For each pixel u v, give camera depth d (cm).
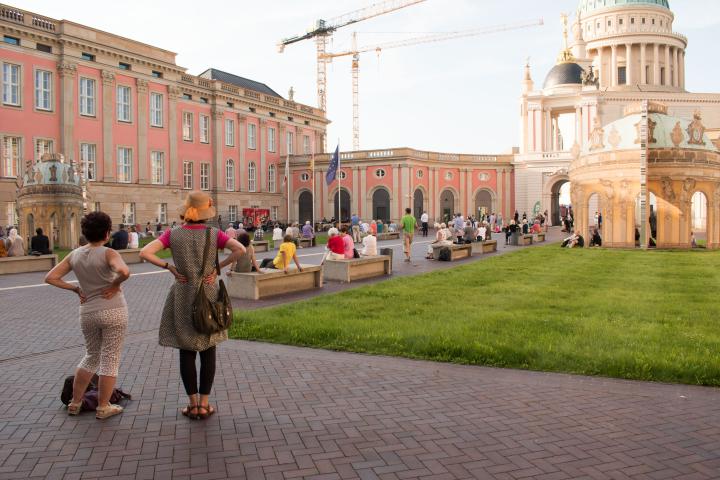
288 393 710
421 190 6994
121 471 497
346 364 845
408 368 821
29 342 1027
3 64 4322
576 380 758
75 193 3497
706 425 597
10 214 4359
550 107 7775
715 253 2831
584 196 3519
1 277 2112
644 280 1747
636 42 10031
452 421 611
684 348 876
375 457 523
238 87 6856
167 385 749
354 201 6994
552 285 1655
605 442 554
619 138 3341
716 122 8138
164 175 5738
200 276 606
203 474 491
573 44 9506
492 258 2656
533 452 532
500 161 7425
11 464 512
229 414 637
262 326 1072
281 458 522
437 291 1554
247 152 7062
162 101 5722
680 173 3206
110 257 608
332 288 1733
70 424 611
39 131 4553
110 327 617
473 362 844
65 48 4678
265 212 7131
